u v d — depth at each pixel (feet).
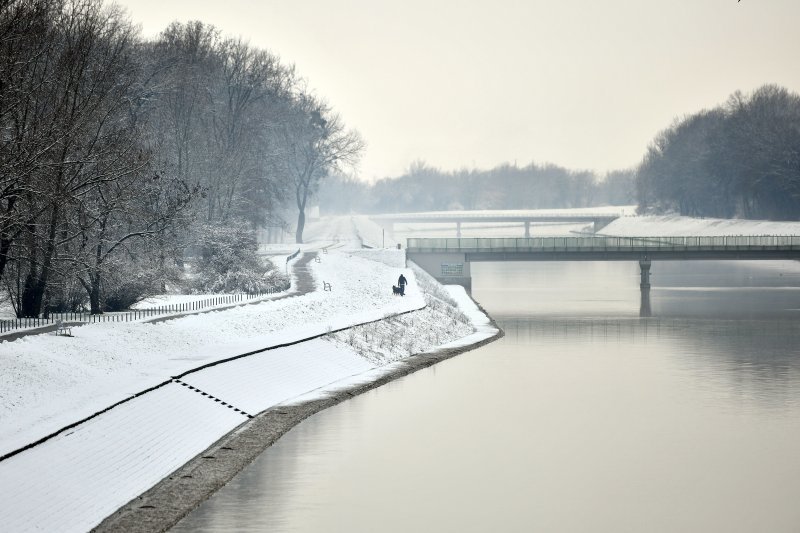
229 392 228.22
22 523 142.92
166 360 238.27
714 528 161.99
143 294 323.57
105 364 219.82
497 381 281.33
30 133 239.91
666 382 280.31
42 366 199.82
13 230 246.47
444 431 221.05
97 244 288.51
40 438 163.73
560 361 316.81
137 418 189.78
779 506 172.45
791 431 223.10
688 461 199.00
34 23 250.98
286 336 291.79
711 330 391.45
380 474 187.73
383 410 240.94
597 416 237.45
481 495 176.45
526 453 204.03
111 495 162.50
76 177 271.49
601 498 175.94
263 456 198.29
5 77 232.53
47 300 291.38
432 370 299.79
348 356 294.87
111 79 312.91
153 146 378.73
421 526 160.56
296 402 242.58
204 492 171.73
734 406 248.93
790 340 362.12
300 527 158.61
